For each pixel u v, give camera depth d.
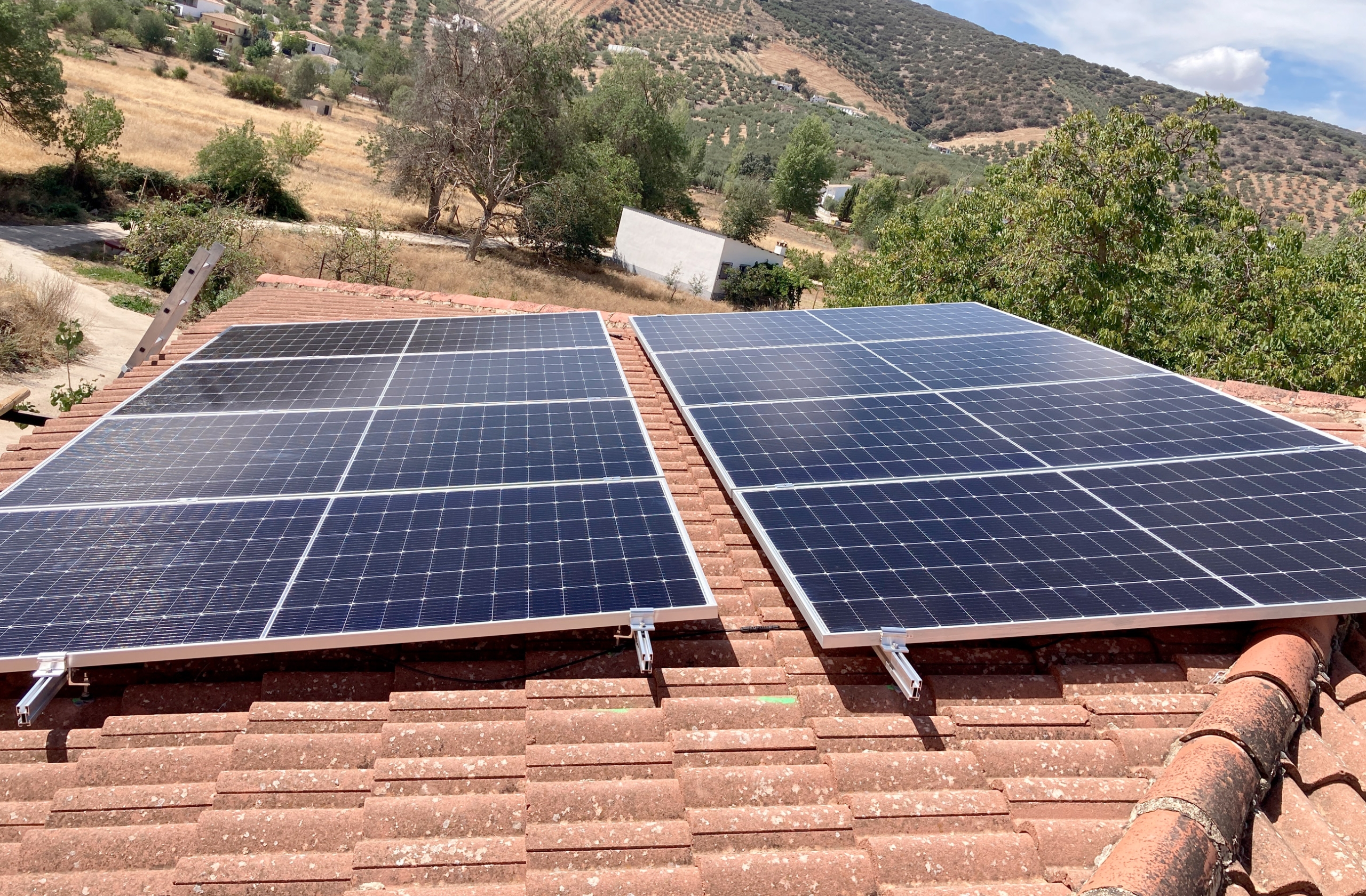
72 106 57.81
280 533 5.97
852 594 5.21
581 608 5.11
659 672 5.49
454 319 12.61
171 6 125.75
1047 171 22.75
